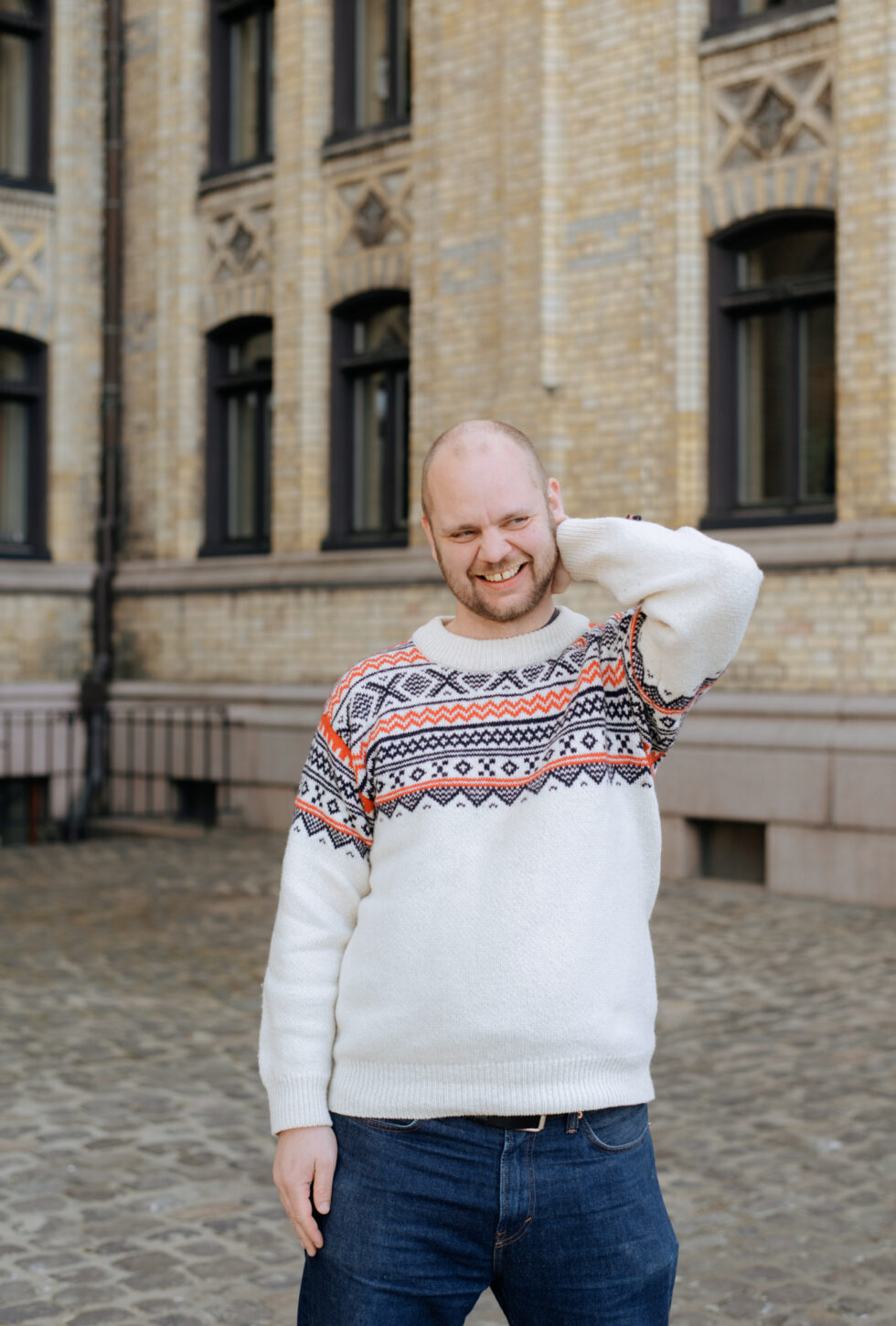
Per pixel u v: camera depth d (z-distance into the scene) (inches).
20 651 495.5
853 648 321.4
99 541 512.4
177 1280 131.3
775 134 339.0
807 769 322.0
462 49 403.5
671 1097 183.6
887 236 315.9
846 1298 127.3
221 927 301.4
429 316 414.9
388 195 430.9
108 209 509.0
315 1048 72.8
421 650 73.5
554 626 73.0
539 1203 68.5
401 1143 70.0
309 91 448.5
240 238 476.7
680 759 345.4
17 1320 123.1
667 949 270.2
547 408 378.9
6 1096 185.6
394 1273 69.4
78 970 260.7
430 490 72.2
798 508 344.5
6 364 506.0
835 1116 175.9
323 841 73.5
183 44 486.6
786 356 346.3
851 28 320.2
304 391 452.4
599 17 368.5
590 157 371.9
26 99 507.2
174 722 475.2
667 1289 70.7
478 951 68.5
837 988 239.6
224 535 496.1
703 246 353.1
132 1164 160.9
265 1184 155.5
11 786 484.4
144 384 505.7
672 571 68.3
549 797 69.3
